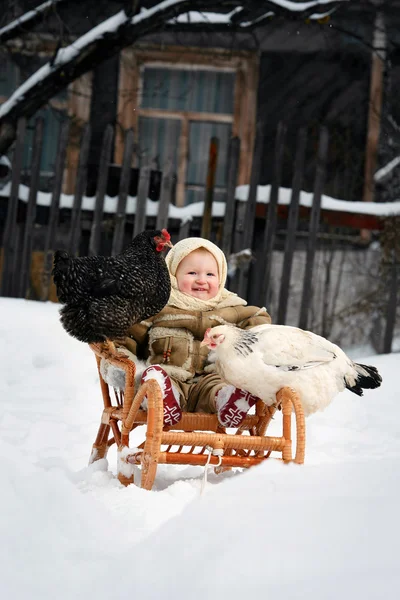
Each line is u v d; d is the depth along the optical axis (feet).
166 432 11.23
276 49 49.80
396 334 43.65
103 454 13.32
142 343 14.20
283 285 32.48
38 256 42.73
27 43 51.16
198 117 50.90
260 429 12.88
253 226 32.12
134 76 50.90
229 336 11.74
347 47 49.19
